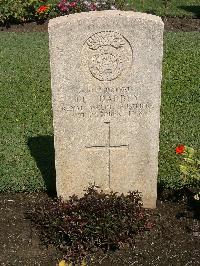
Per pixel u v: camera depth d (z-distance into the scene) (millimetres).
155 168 2293
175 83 3473
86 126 2191
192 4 5391
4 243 2217
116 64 2084
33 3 4707
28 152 2762
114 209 2207
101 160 2270
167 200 2432
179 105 3203
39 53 3973
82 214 2178
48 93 3369
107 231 2143
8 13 4629
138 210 2242
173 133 2906
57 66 2072
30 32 4539
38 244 2209
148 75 2107
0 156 2729
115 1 4844
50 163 2662
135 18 2010
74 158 2256
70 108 2150
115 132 2213
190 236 2242
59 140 2213
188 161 2342
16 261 2143
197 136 2875
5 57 3895
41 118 3080
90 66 2082
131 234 2217
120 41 2049
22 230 2271
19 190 2486
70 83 2104
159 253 2170
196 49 4016
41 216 2234
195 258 2150
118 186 2336
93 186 2273
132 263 2129
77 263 2119
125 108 2166
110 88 2125
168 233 2252
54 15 4785
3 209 2389
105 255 2154
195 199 2365
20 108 3188
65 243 2186
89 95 2131
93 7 4680
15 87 3447
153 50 2062
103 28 2021
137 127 2209
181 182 2467
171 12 5078
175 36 4336
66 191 2326
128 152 2260
